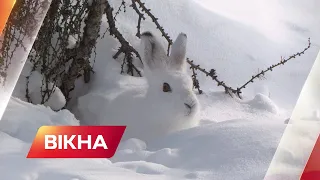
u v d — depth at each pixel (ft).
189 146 7.68
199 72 15.79
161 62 11.93
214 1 21.48
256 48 18.16
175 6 17.81
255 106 14.25
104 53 14.55
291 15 22.86
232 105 14.17
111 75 13.79
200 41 16.88
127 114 11.66
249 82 15.75
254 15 21.40
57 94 12.16
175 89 11.39
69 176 5.65
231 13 20.88
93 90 13.58
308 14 23.71
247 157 6.64
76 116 12.81
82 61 12.77
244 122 8.80
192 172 6.20
